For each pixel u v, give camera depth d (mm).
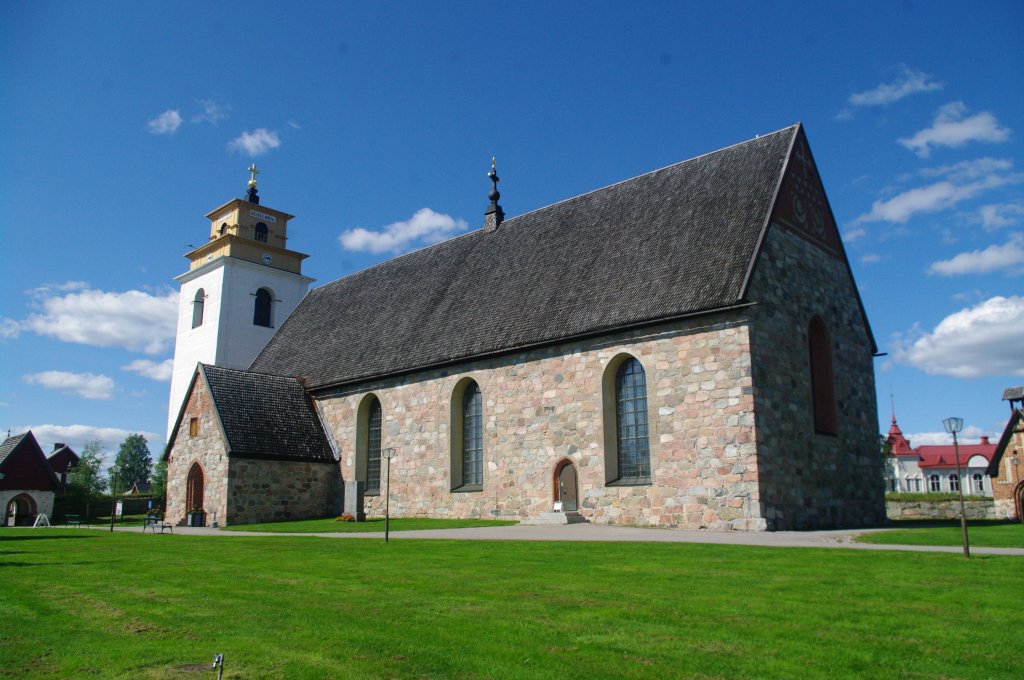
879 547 17703
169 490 39344
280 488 36938
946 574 12703
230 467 35156
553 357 30250
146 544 22547
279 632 9117
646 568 14180
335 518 36156
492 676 7301
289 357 46375
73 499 63312
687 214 30750
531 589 11883
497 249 39594
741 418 24734
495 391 32219
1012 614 9547
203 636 8969
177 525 37031
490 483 31734
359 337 42219
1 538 26688
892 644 8219
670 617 9633
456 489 33281
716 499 24922
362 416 38906
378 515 37000
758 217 27812
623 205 34594
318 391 41344
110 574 14766
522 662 7707
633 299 28594
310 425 40125
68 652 8312
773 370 26031
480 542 20297
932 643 8234
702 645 8281
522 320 32469
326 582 13023
